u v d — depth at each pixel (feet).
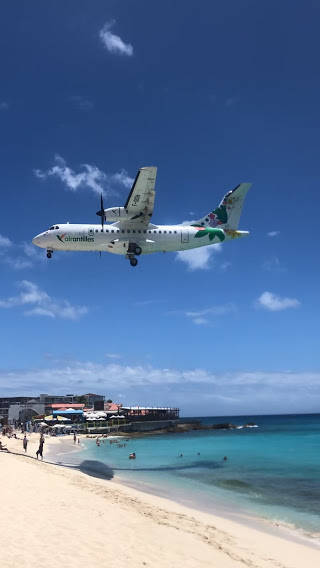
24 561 29.50
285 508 70.38
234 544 47.34
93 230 113.39
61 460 126.72
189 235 117.50
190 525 52.06
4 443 156.35
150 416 297.12
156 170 98.17
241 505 72.49
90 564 30.60
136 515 50.11
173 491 83.15
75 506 47.78
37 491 52.85
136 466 119.55
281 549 48.96
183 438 238.07
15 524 37.65
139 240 113.80
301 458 139.85
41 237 113.60
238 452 158.71
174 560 35.42
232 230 123.34
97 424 263.49
